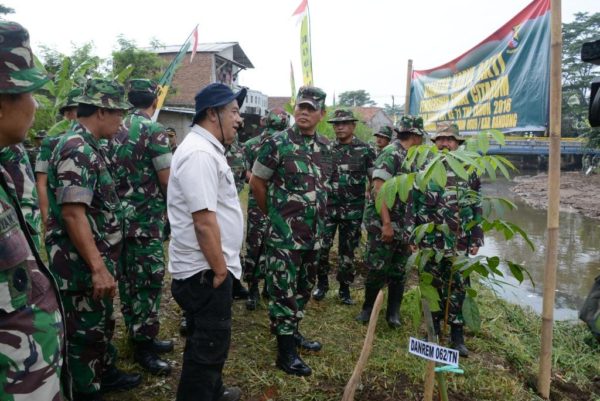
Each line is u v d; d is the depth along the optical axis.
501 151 26.61
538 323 4.95
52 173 2.37
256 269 4.29
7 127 1.42
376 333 3.97
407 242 3.89
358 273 5.91
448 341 3.94
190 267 2.28
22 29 1.40
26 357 1.36
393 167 3.95
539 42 3.65
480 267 2.07
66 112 3.94
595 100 2.16
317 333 3.91
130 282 3.06
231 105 2.36
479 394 3.19
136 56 16.56
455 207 3.78
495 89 4.29
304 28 5.96
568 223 13.51
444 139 3.88
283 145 3.17
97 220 2.46
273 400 2.86
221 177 2.32
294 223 3.12
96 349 2.48
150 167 3.02
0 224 1.31
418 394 3.08
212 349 2.26
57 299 1.55
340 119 4.67
